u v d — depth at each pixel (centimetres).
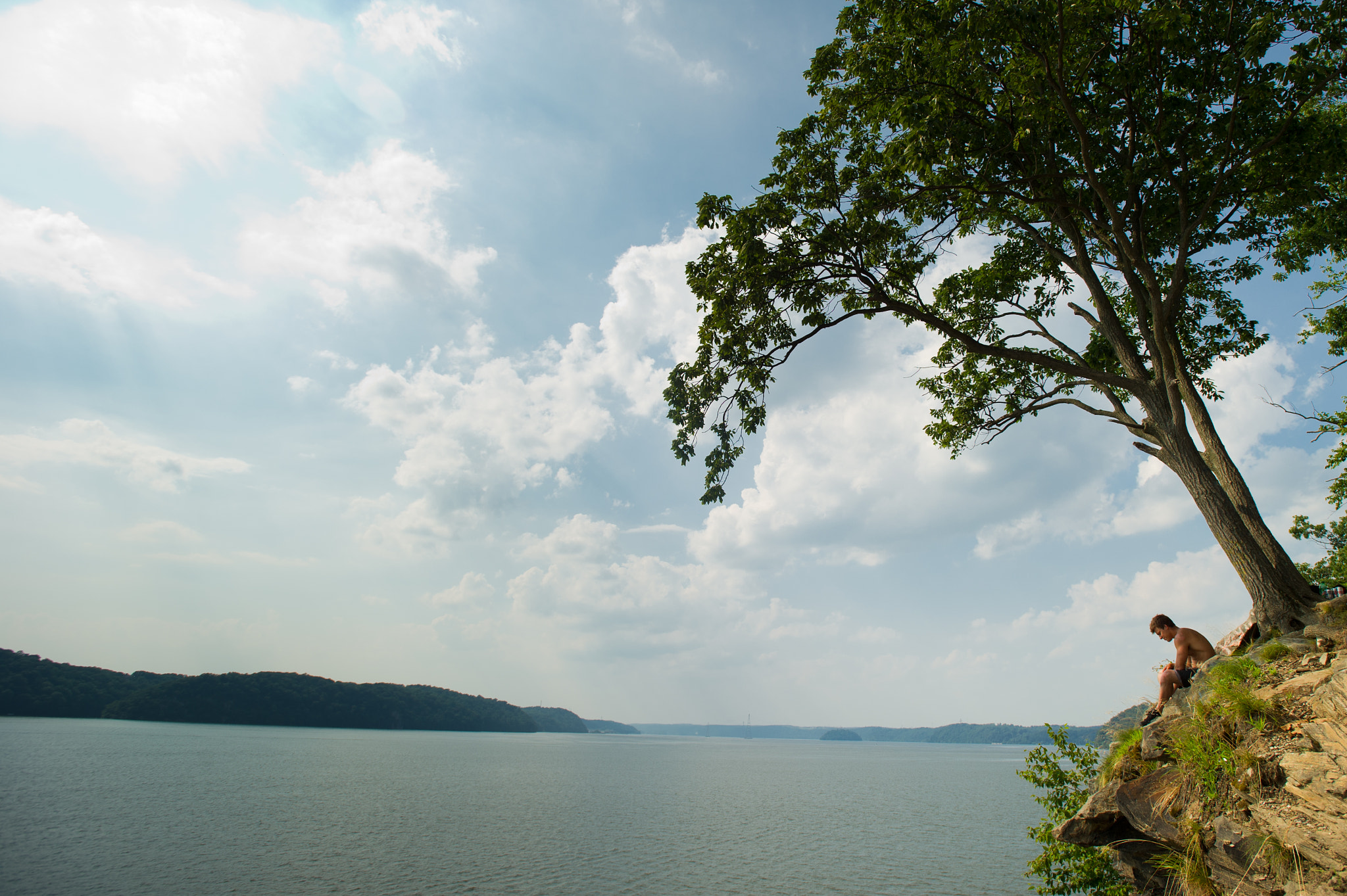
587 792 9225
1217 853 715
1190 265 1501
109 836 4928
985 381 1606
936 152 1199
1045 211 1362
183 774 9238
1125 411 1245
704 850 4931
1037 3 1058
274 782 8819
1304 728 696
